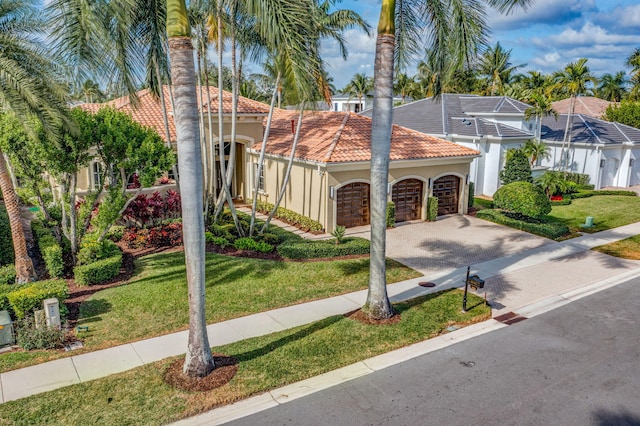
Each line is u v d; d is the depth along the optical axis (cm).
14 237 1347
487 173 3084
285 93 1559
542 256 1855
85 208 1644
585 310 1344
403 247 1941
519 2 1235
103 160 1531
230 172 1831
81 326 1153
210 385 912
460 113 3453
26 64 1230
